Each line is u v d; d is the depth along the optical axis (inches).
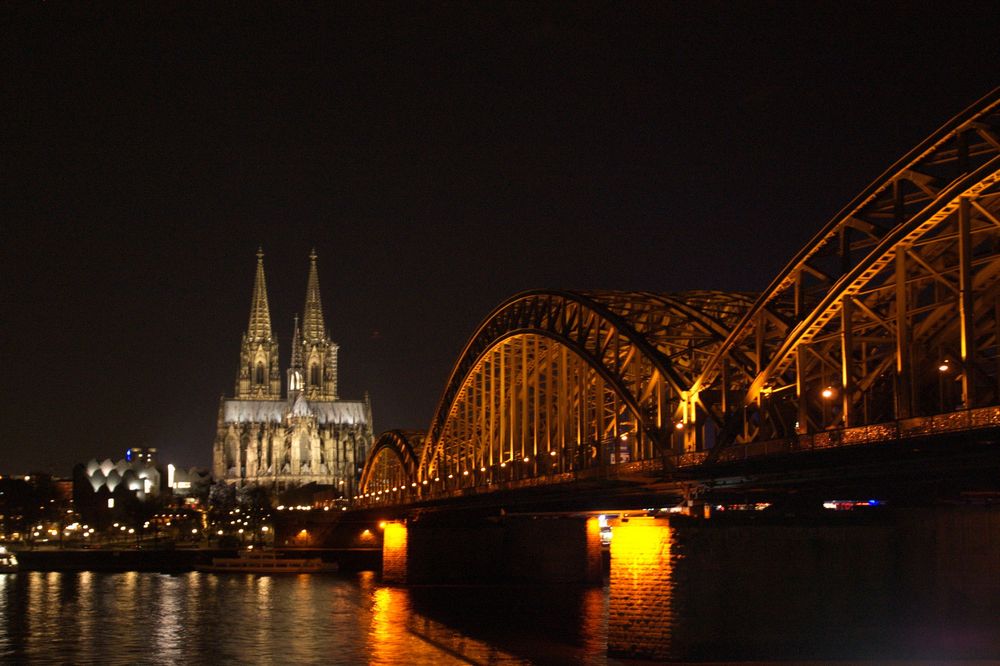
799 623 3034.0
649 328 4062.5
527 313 5019.7
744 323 3166.8
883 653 3019.2
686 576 3016.7
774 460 2881.4
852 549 3088.1
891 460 2652.6
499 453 5285.4
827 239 2819.9
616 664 3107.8
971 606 2989.7
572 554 6441.9
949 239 2488.9
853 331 2874.0
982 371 2711.6
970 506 3127.5
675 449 3592.5
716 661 2994.6
